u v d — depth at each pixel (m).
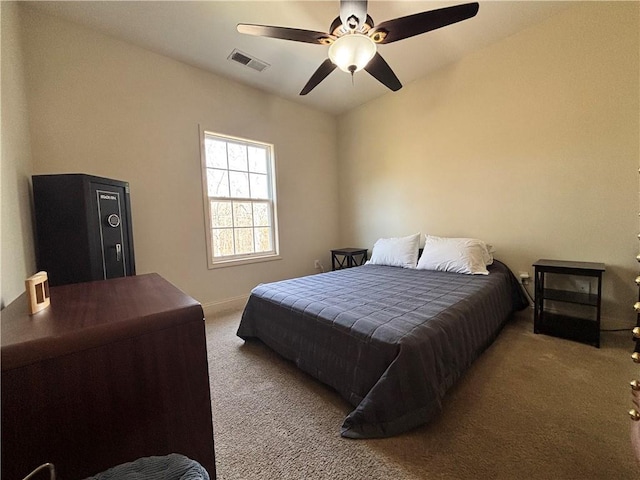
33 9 2.00
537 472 1.04
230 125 3.17
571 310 2.42
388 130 3.67
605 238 2.19
